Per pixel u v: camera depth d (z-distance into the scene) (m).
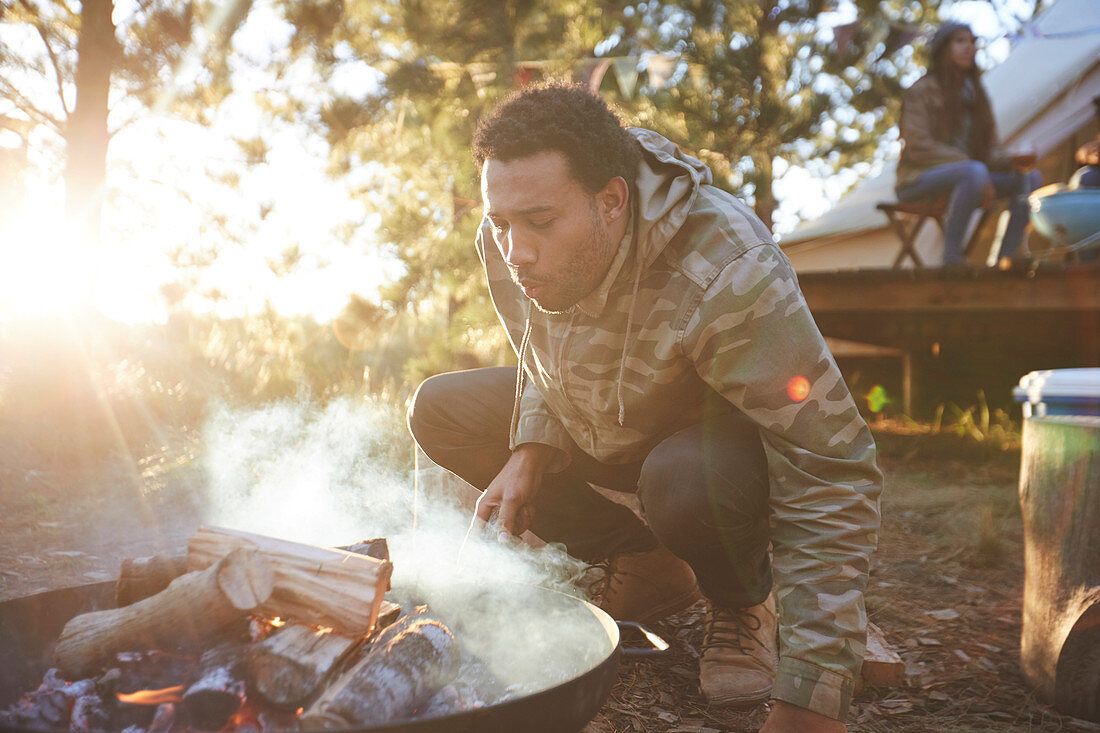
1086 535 1.61
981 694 1.73
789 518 1.30
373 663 1.03
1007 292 4.43
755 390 1.29
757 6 6.16
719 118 5.79
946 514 3.26
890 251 7.09
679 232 1.34
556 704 0.99
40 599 1.19
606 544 1.83
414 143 5.12
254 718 1.00
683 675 1.74
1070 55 6.04
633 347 1.39
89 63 4.41
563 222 1.25
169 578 1.21
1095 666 1.60
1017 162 4.78
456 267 4.59
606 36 5.48
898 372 7.14
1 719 0.99
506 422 1.80
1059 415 1.75
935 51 4.79
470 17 4.43
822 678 1.21
